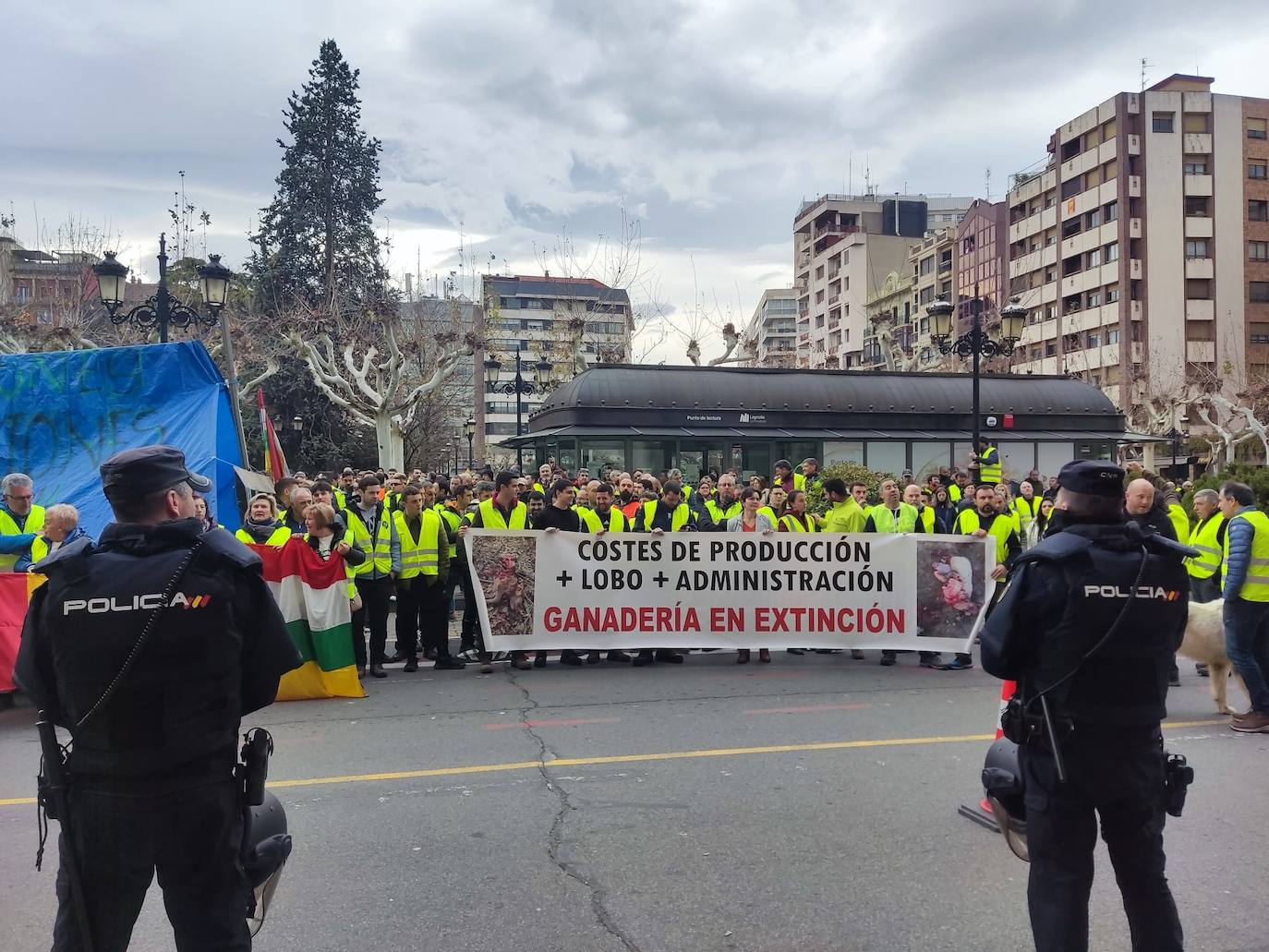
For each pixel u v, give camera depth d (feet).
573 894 13.25
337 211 143.64
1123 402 174.70
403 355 87.30
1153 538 9.35
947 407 80.48
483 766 19.27
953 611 29.99
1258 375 169.37
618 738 21.39
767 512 31.55
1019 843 10.78
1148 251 185.47
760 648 30.12
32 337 91.86
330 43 145.18
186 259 129.08
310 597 25.55
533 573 29.66
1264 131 190.29
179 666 8.00
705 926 12.30
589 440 71.72
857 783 18.08
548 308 346.33
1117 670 9.07
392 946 11.76
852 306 280.51
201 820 8.19
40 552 26.37
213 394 37.83
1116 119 187.01
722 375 76.84
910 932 12.10
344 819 16.21
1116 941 11.88
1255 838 15.33
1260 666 22.26
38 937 12.13
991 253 223.71
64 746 8.49
